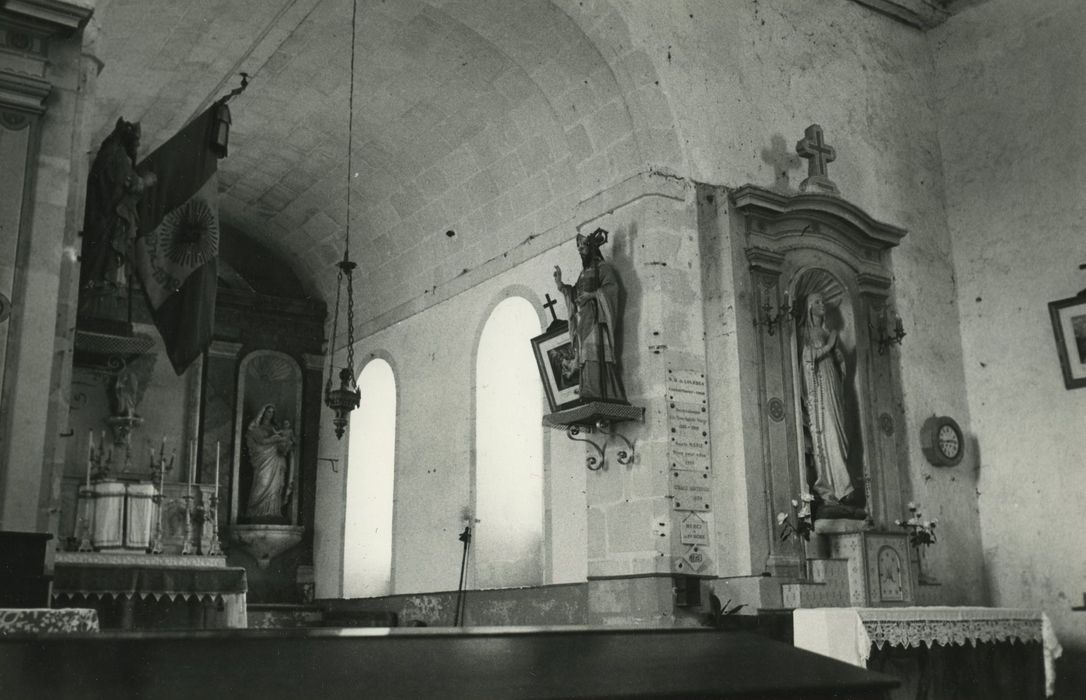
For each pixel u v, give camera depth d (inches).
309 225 716.0
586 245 451.5
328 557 695.1
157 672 103.6
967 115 568.7
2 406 269.7
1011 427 522.6
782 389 456.8
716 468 441.4
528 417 561.0
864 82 552.1
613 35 456.1
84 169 312.2
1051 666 423.8
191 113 585.9
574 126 494.0
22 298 277.9
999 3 561.6
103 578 387.9
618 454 444.8
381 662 116.9
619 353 454.0
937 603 482.9
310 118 595.8
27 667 102.0
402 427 637.9
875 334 507.5
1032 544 505.4
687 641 148.9
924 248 549.6
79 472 605.0
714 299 458.0
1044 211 526.6
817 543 452.4
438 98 545.3
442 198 604.4
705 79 480.1
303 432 730.8
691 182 463.5
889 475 492.1
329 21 501.4
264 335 730.8
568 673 122.6
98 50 325.7
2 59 285.3
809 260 490.6
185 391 680.4
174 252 376.5
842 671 139.1
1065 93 525.7
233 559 690.2
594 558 449.1
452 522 574.6
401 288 665.0
